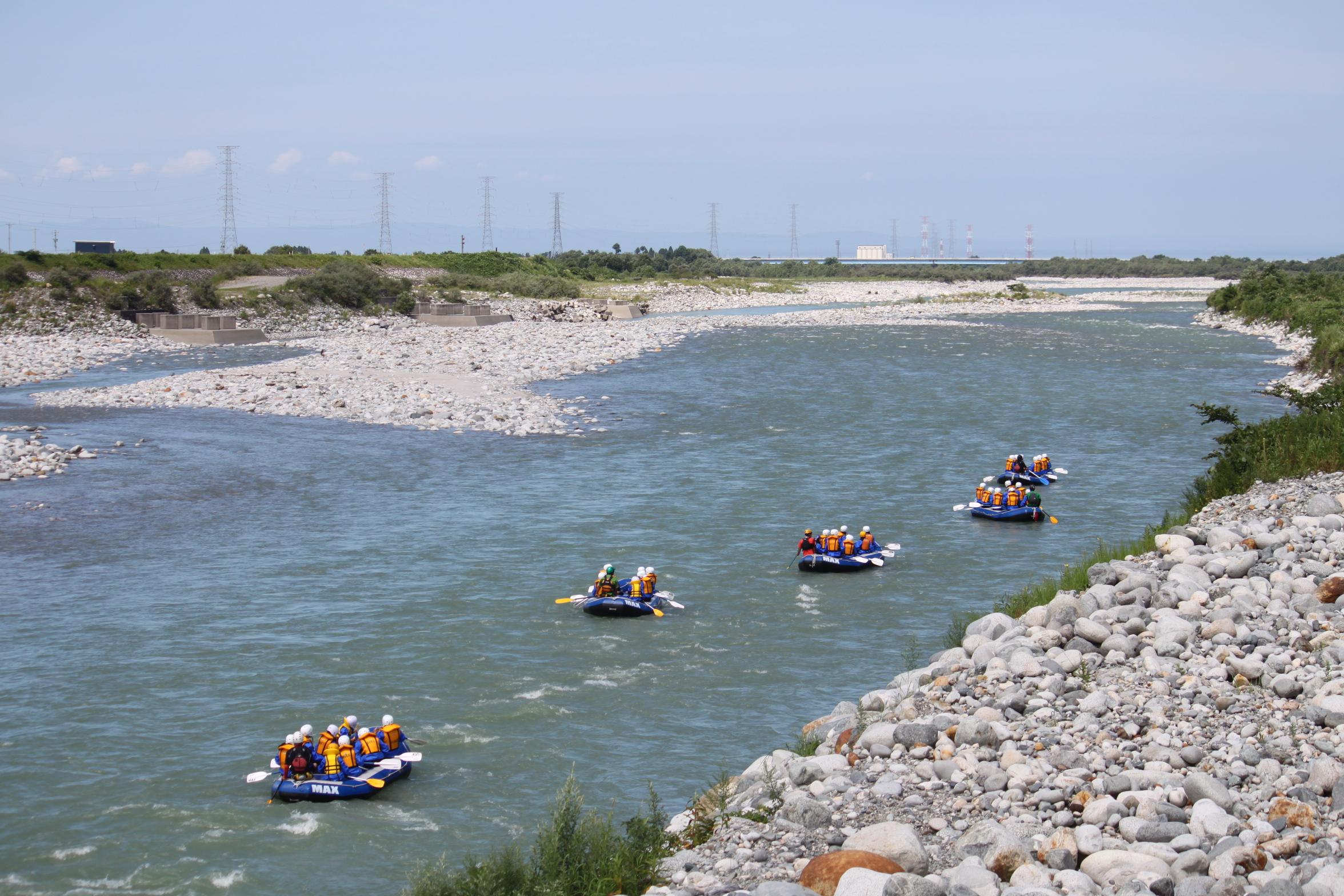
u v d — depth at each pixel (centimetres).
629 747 2156
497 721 2278
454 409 6072
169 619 2892
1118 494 4225
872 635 2752
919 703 1839
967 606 2958
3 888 1706
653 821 1576
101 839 1850
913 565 3338
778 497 4191
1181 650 1884
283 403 6284
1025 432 5503
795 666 2553
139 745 2189
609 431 5544
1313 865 1143
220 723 2286
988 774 1502
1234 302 13025
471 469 4688
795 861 1344
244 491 4312
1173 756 1492
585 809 1898
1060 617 2097
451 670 2545
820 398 6600
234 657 2630
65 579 3231
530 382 7219
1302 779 1397
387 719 2120
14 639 2748
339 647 2691
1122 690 1767
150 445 5219
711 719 2277
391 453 5028
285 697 2409
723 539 3628
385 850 1811
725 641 2723
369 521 3859
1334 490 3038
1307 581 2127
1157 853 1229
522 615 2911
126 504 4109
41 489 4350
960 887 1165
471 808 1941
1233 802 1339
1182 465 4719
